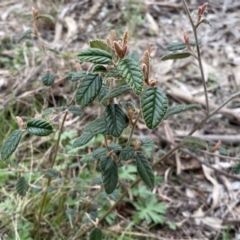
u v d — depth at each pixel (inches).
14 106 35.0
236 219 28.6
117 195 23.5
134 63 15.5
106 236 26.6
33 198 27.0
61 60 39.1
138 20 46.4
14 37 43.3
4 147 18.1
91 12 47.4
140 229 27.7
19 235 25.3
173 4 49.1
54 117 20.8
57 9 47.0
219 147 23.0
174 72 40.4
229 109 36.4
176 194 30.5
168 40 44.4
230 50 43.3
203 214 29.2
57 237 25.5
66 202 26.8
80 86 16.9
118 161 19.7
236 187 30.9
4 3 48.8
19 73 38.4
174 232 27.9
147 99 15.6
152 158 31.5
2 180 29.1
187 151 31.9
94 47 17.9
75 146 19.2
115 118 17.4
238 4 49.2
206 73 40.4
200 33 45.4
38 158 31.0
